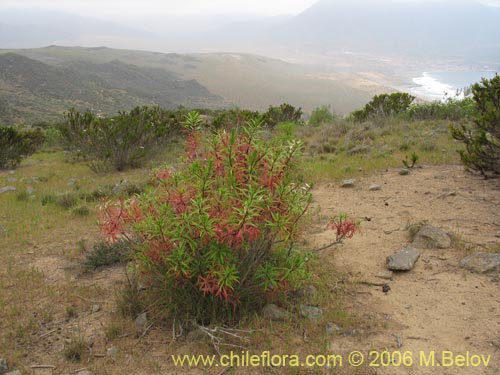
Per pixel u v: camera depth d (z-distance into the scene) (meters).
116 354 3.49
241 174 3.63
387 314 3.89
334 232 5.94
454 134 8.27
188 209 3.51
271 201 3.56
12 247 6.36
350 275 4.68
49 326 4.04
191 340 3.62
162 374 3.23
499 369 3.08
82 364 3.41
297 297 4.20
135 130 13.73
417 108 18.53
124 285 4.78
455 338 3.47
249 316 3.85
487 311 3.79
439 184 7.87
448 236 5.31
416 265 4.76
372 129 15.19
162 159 14.02
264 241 3.76
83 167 14.70
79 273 5.27
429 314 3.84
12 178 12.98
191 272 3.56
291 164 3.93
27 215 8.20
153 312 3.99
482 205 6.52
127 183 9.69
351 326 3.72
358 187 8.18
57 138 22.50
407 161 9.94
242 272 3.74
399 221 6.20
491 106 8.05
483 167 7.79
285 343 3.50
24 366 3.42
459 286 4.25
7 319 4.20
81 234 6.83
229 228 3.32
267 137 12.16
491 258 4.56
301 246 5.33
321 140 14.09
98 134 13.41
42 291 4.77
